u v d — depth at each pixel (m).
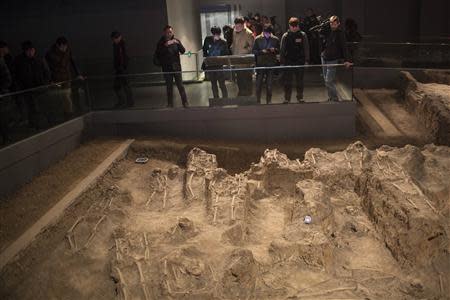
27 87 9.52
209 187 8.09
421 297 5.65
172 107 10.94
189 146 10.44
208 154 9.54
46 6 13.78
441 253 6.16
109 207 7.89
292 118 10.72
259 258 6.33
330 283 5.89
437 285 5.81
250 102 10.71
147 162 10.08
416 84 12.22
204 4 17.98
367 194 7.70
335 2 18.88
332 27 10.64
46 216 7.30
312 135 10.80
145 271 5.96
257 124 10.81
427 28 17.34
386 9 17.84
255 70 10.48
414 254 6.09
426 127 11.03
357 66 13.79
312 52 12.23
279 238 6.70
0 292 5.76
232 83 10.62
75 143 10.52
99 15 13.70
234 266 5.67
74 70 10.80
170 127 11.04
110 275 6.01
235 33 10.98
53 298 5.74
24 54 9.49
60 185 8.52
